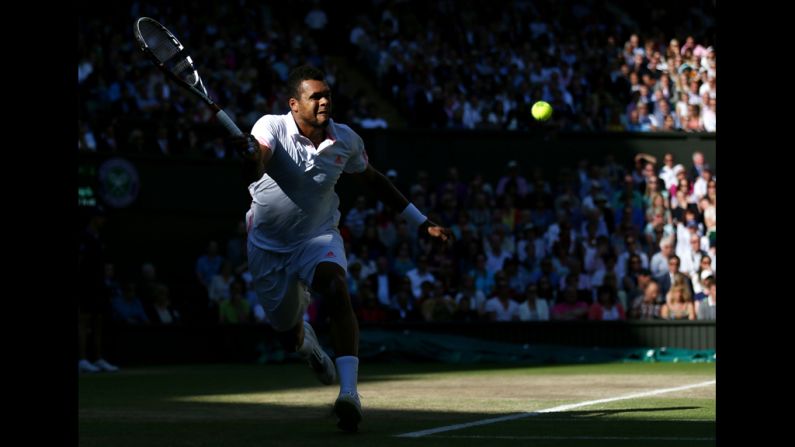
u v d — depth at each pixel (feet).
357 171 21.27
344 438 18.08
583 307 60.95
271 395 31.94
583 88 80.94
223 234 67.15
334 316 19.72
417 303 60.13
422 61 81.15
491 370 48.60
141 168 64.34
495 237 64.64
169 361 58.34
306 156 20.34
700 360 58.08
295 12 84.99
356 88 81.87
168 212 65.36
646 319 61.05
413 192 66.80
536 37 86.43
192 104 69.36
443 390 33.06
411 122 75.72
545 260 63.05
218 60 74.49
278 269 21.03
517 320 59.88
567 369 49.08
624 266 64.44
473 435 18.42
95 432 19.76
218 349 59.16
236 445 17.13
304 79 20.27
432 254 64.13
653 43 85.56
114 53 68.90
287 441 17.67
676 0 92.07
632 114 78.23
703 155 74.54
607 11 91.45
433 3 86.53
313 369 23.53
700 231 70.13
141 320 58.03
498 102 77.30
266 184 20.61
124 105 66.49
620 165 74.02
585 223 67.51
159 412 25.40
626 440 17.34
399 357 56.75
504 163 73.41
